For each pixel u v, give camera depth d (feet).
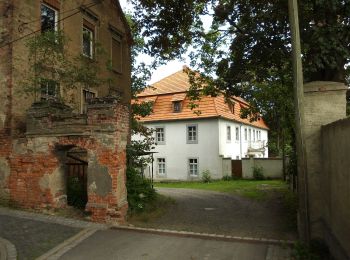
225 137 107.14
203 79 67.26
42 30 44.14
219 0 45.70
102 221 32.14
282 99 65.87
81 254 23.84
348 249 18.48
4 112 37.14
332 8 30.71
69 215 33.50
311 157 27.43
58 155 34.60
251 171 100.63
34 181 34.71
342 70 33.42
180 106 107.14
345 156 18.88
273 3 37.22
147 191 41.39
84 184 37.29
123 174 33.73
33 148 34.88
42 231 28.53
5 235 26.94
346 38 32.04
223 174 102.06
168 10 47.85
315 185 27.22
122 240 27.40
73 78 39.50
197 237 28.84
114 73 61.62
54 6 45.85
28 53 39.45
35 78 36.83
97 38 56.39
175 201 51.01
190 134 105.29
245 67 43.83
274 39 37.11
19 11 39.09
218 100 106.63
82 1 52.19
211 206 47.01
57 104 35.68
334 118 27.22
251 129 135.85
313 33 31.73
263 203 50.37
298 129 26.48
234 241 27.78
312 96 27.63
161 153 108.06
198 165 103.50
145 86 84.48
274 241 27.43
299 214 27.53
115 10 63.26
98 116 32.73
